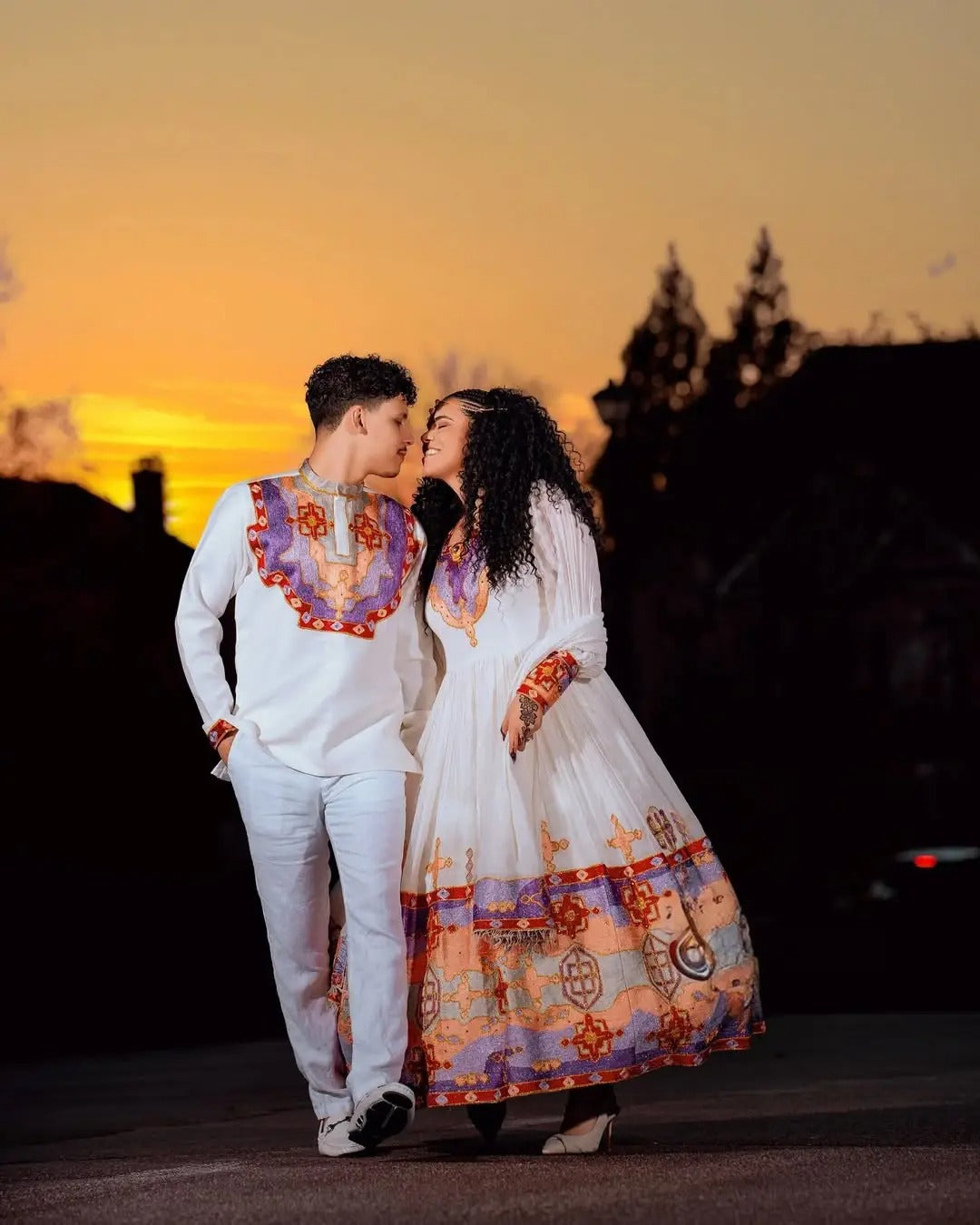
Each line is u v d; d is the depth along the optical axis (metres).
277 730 5.35
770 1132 5.76
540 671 5.27
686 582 42.59
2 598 33.75
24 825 33.50
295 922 5.39
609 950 5.21
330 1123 5.33
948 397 42.19
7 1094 8.70
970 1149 4.80
